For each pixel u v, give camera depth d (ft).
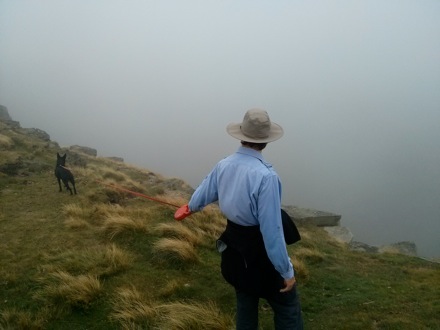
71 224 24.99
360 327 15.66
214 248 23.77
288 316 10.14
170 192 43.04
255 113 9.48
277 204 8.75
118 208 29.45
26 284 17.57
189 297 17.35
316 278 21.42
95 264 19.39
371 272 24.30
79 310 15.72
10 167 39.19
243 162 9.36
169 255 20.75
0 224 25.39
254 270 9.50
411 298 18.86
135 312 15.12
